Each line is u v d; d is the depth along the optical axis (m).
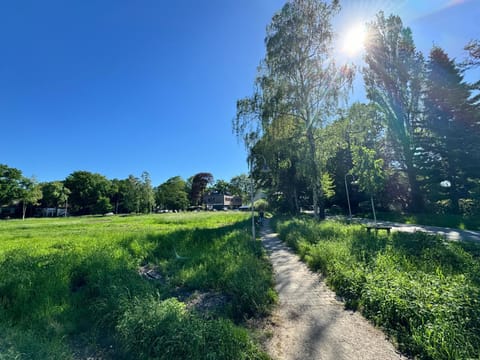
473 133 21.64
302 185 31.39
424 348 2.99
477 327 3.11
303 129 18.81
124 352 3.44
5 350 3.24
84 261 7.35
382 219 24.03
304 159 18.73
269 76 18.12
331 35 17.17
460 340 2.88
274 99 17.41
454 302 3.51
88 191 73.12
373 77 27.11
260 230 17.84
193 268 7.15
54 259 7.64
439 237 8.95
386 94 26.80
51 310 4.67
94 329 4.18
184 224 25.36
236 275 5.68
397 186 29.08
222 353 2.94
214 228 17.36
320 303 4.77
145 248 10.30
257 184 34.69
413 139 25.00
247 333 3.47
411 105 25.94
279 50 17.72
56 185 68.06
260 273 6.04
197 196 89.94
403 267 5.60
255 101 18.53
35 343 3.36
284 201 36.62
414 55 25.77
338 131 18.22
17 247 11.39
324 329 3.79
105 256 7.79
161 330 3.38
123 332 3.58
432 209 24.39
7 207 64.06
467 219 16.89
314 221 16.14
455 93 22.03
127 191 73.25
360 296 4.64
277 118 17.88
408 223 18.97
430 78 23.89
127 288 4.98
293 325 3.97
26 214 68.31
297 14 17.34
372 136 29.78
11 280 5.81
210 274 6.45
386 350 3.17
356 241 8.60
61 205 71.19
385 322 3.73
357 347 3.27
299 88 18.16
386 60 26.16
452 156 22.36
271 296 4.96
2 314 4.47
